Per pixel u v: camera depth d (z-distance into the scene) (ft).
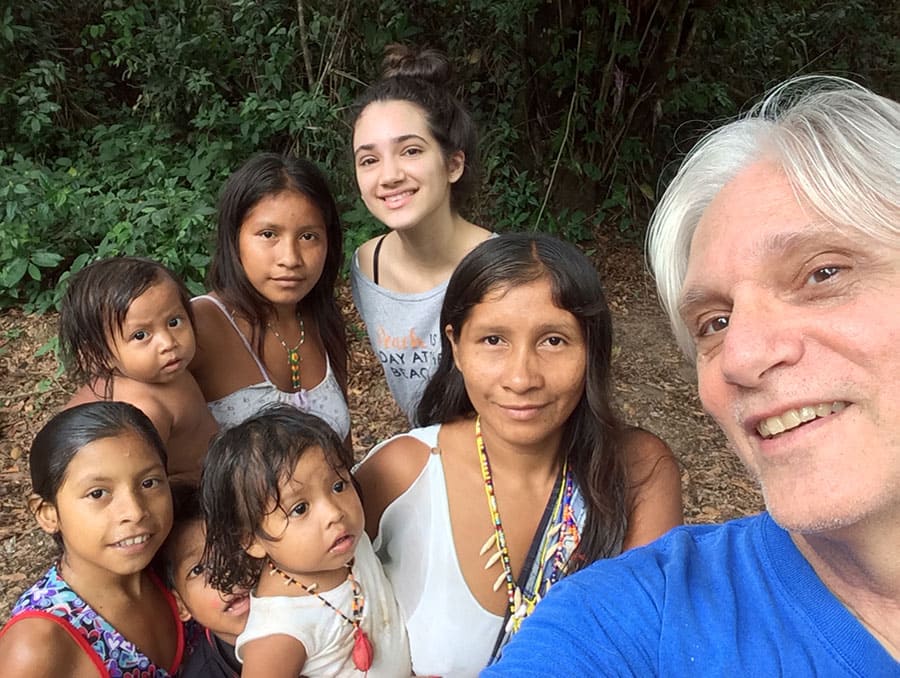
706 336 1.74
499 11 11.14
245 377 3.84
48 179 10.33
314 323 4.21
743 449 1.65
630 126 12.64
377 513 2.78
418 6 11.76
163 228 9.38
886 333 1.40
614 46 11.64
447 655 2.60
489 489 2.61
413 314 4.34
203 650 2.85
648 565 1.98
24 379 8.25
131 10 11.90
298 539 2.49
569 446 2.64
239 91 12.25
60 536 2.67
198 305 3.71
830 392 1.43
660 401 8.72
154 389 3.26
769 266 1.53
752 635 1.74
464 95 11.96
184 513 2.99
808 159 1.52
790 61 15.75
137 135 11.63
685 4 11.72
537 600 2.56
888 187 1.44
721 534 2.05
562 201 12.44
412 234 4.21
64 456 2.56
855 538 1.54
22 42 12.25
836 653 1.66
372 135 4.07
